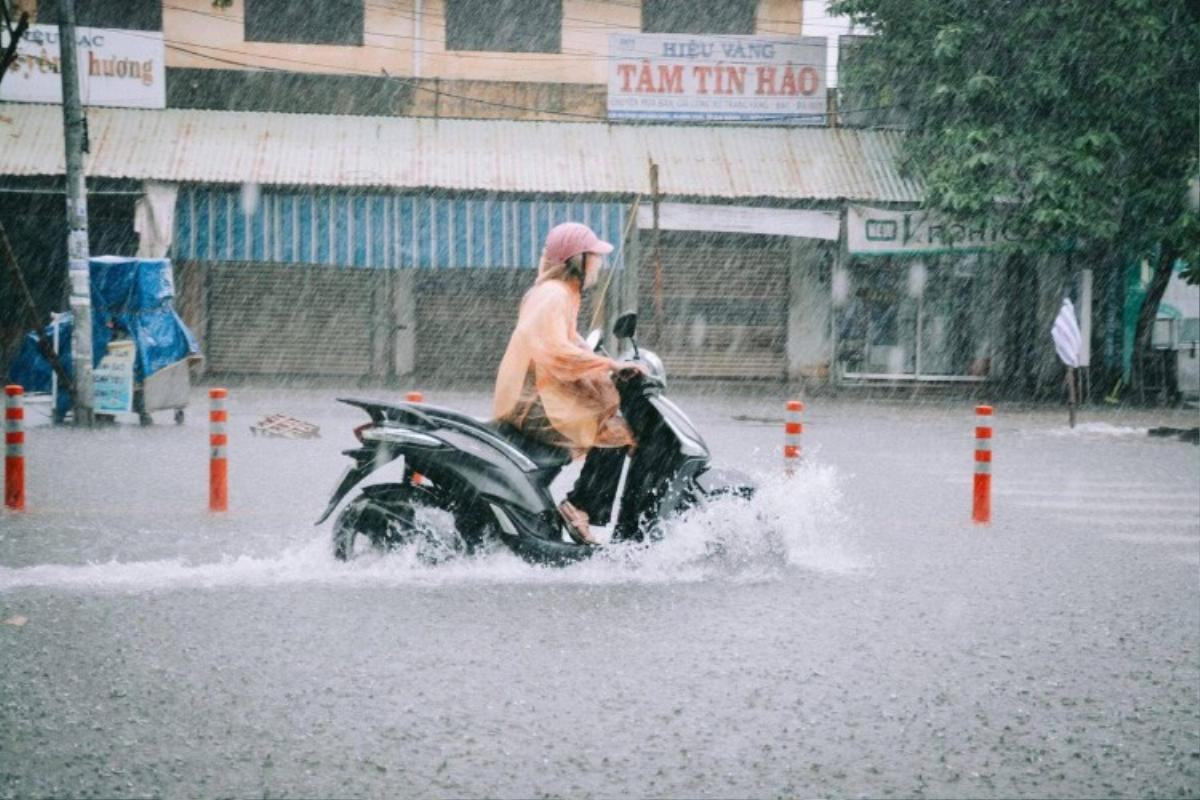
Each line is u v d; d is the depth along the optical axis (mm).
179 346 15867
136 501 9500
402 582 6527
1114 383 25297
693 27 25188
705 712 4527
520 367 6738
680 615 6008
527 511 6652
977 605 6465
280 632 5520
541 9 24625
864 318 26000
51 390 15930
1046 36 21891
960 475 12398
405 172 22500
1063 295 25500
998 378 25938
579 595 6352
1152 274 24875
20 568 6867
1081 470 13062
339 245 22422
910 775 3932
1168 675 5172
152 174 21641
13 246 23641
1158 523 9484
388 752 4039
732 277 26000
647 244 25812
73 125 14969
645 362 6879
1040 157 21469
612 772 3898
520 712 4480
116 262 15586
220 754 4000
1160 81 21438
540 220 22797
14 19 22391
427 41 24438
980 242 23594
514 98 24609
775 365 26203
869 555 7879
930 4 22484
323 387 23359
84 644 5285
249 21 23984
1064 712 4637
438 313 25516
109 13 23625
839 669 5148
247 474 11172
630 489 7012
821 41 24500
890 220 23469
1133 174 22203
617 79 24328
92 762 3906
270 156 22516
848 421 18734
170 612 5855
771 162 23734
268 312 25000
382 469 11648
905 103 24078
